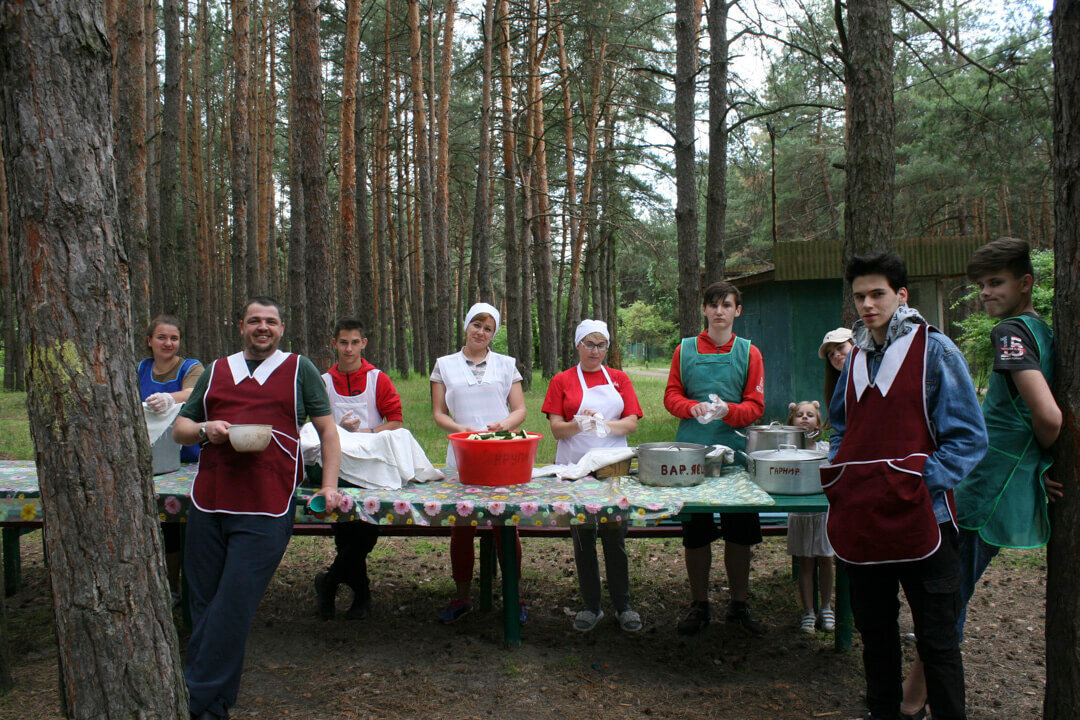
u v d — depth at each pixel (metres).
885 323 2.69
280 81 24.30
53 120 2.04
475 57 20.42
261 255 21.98
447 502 3.33
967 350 7.59
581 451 4.11
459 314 31.62
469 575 4.21
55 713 3.16
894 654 2.74
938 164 16.44
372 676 3.53
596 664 3.65
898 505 2.50
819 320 10.16
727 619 4.20
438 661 3.70
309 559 5.48
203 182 21.97
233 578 2.94
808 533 3.90
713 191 9.62
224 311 27.39
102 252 2.12
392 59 21.45
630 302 57.94
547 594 4.73
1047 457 2.64
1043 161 15.56
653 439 9.56
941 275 9.82
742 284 11.27
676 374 4.11
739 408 3.85
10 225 2.11
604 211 23.14
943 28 16.86
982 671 3.57
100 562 2.10
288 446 3.15
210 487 3.06
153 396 3.92
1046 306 6.75
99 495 2.10
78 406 2.08
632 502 3.28
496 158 23.31
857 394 2.69
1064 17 2.48
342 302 12.30
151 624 2.18
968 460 2.50
